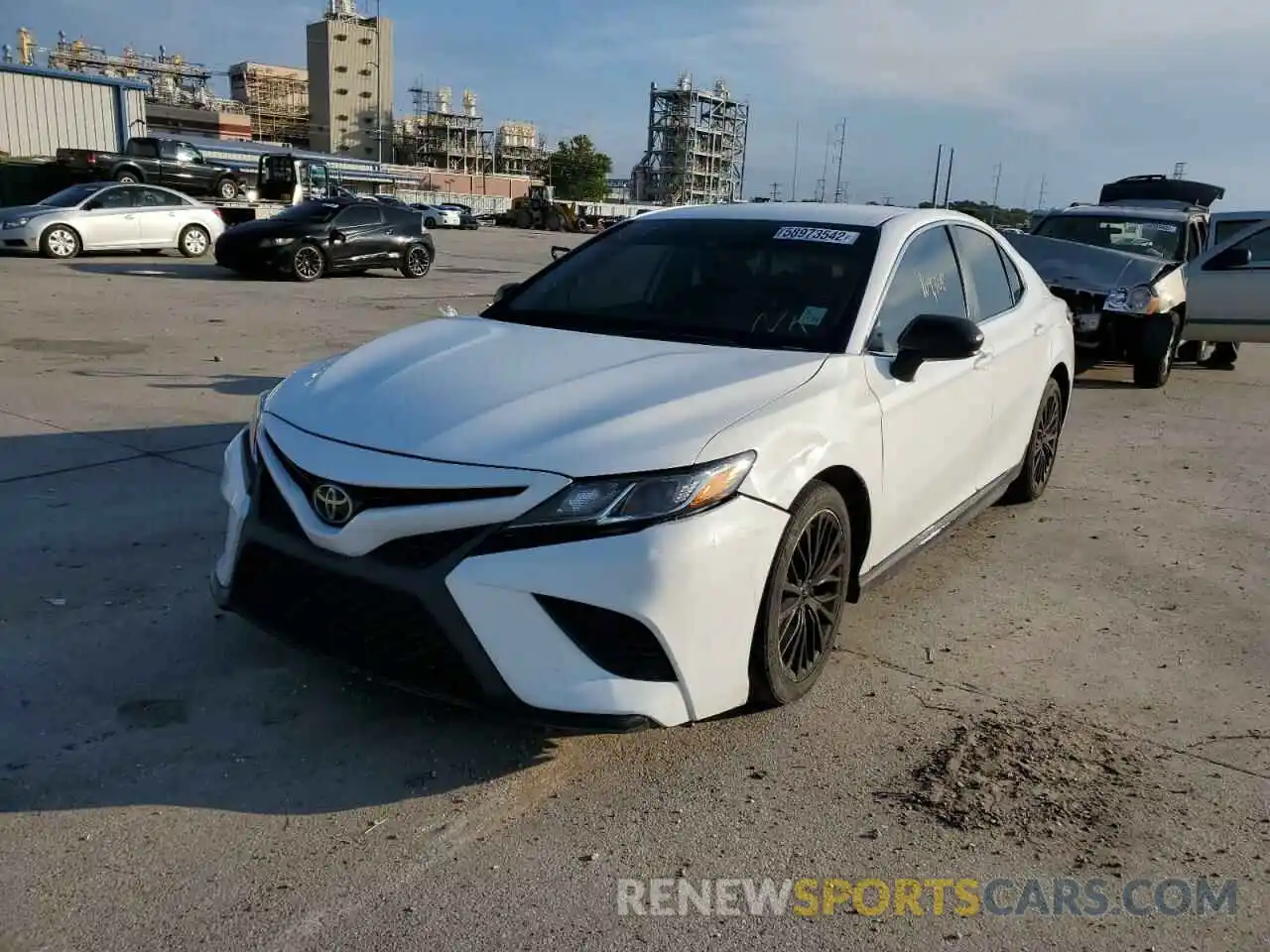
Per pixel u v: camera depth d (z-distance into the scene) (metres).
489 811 2.72
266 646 3.54
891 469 3.57
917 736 3.19
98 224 18.97
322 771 2.86
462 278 19.55
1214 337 10.12
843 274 3.83
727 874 2.52
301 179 35.22
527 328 3.79
